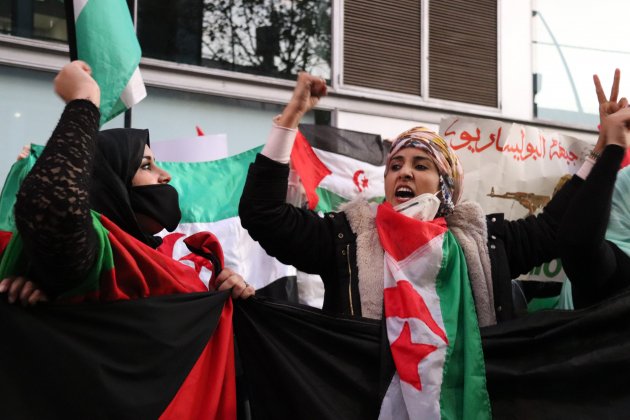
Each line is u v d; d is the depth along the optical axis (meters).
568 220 2.44
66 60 5.09
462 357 2.33
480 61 6.73
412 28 6.50
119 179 2.41
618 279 2.61
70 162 1.88
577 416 2.36
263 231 2.43
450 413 2.25
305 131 4.46
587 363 2.39
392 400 2.27
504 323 2.41
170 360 2.13
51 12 5.10
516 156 3.95
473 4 6.77
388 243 2.45
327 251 2.50
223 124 5.66
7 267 2.02
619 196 3.03
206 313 2.27
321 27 6.16
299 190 4.24
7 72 4.96
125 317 2.10
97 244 2.04
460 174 2.66
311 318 2.38
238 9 5.84
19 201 1.85
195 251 2.57
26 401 1.95
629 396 2.39
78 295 2.07
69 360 2.00
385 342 2.33
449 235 2.50
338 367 2.34
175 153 4.18
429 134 2.63
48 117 5.02
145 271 2.25
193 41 5.65
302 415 2.27
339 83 6.17
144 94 2.97
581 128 6.98
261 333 2.38
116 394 2.03
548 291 3.83
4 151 4.88
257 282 3.89
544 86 6.94
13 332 1.98
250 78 5.76
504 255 2.55
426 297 2.38
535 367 2.39
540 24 6.98
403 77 6.43
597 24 7.12
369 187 4.49
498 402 2.36
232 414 2.28
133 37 2.89
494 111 6.71
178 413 2.12
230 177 3.99
